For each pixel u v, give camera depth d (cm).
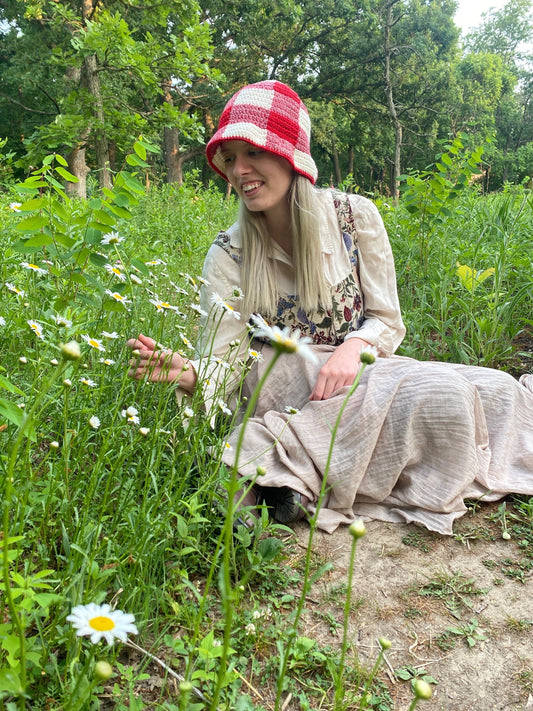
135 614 140
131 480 163
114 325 261
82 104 962
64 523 155
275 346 75
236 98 211
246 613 155
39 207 199
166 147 2528
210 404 207
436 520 200
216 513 186
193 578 171
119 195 201
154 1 1034
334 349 239
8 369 202
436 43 3259
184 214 641
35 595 101
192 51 936
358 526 85
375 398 207
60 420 182
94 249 216
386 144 3381
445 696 138
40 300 237
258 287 229
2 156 632
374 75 3039
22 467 140
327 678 141
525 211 500
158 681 133
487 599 169
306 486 203
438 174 404
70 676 118
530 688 139
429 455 207
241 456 208
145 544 144
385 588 173
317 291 229
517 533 198
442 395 203
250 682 139
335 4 2811
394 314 249
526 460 220
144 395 217
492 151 411
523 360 330
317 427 209
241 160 207
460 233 468
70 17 957
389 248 250
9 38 2236
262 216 229
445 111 3219
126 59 917
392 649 151
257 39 2630
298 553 188
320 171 3744
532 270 361
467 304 366
